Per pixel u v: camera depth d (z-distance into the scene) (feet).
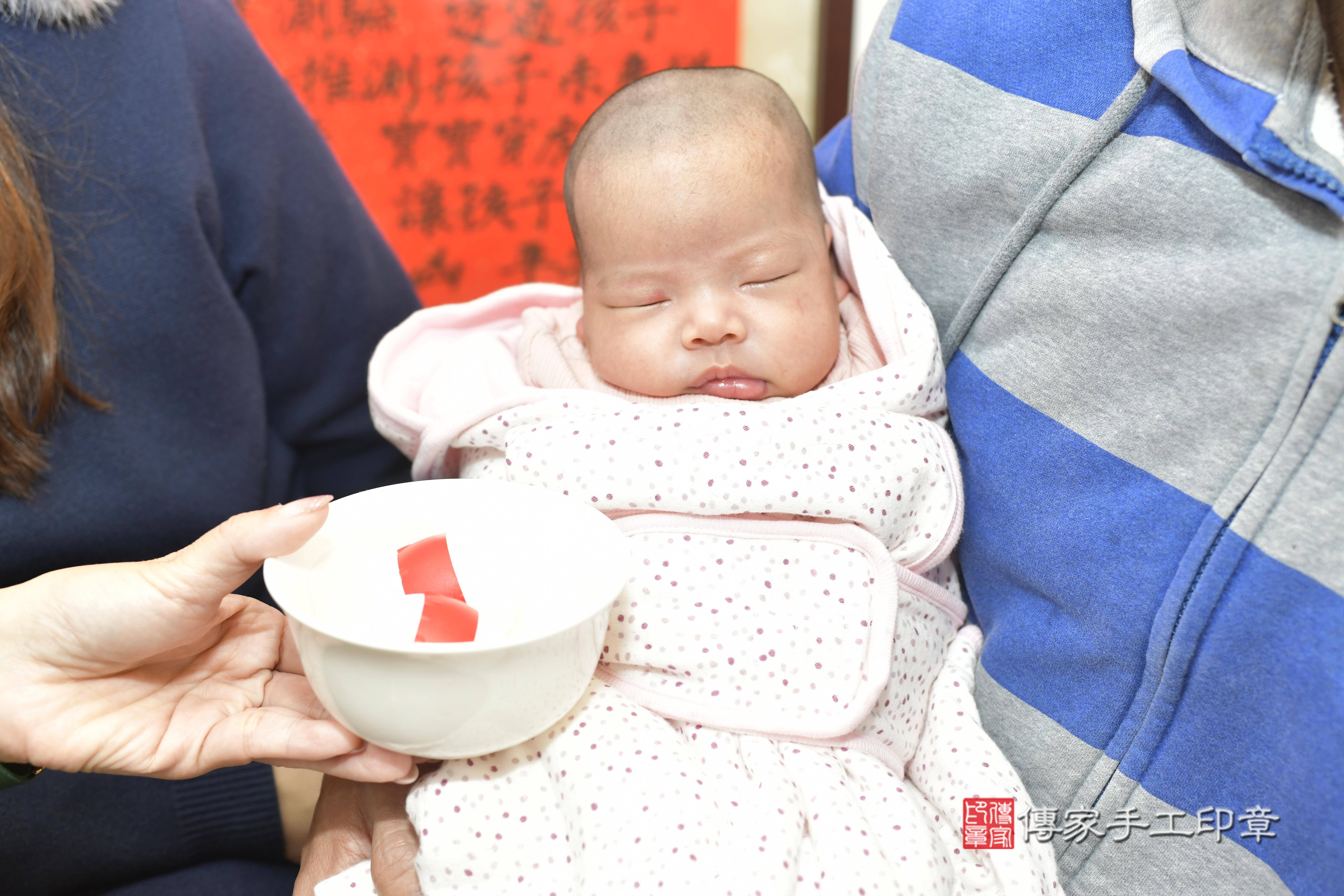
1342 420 1.43
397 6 3.82
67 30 2.46
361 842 1.98
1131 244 1.72
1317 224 1.51
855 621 1.89
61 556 2.55
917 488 1.97
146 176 2.53
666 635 1.90
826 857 1.66
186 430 2.69
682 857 1.61
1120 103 1.73
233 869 2.70
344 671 1.42
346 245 3.05
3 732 1.77
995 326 1.98
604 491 1.92
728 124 2.24
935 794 1.90
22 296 2.21
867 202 2.33
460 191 4.11
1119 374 1.72
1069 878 1.83
